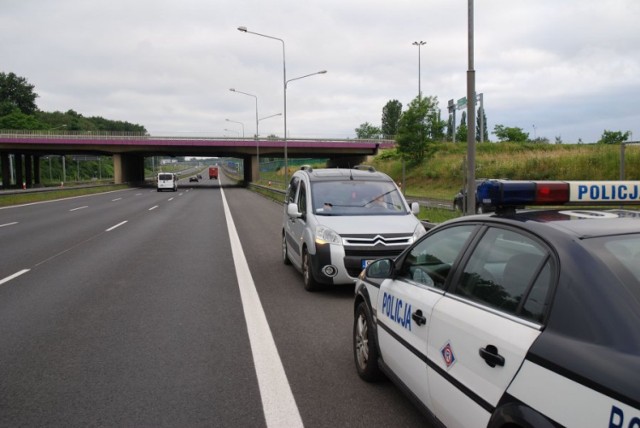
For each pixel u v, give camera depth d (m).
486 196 2.91
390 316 3.63
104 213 22.80
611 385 1.71
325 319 6.01
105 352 4.85
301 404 3.74
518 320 2.29
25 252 11.22
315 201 8.00
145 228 16.38
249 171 74.31
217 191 51.56
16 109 112.75
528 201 2.86
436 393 2.83
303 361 4.63
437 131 47.31
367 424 3.43
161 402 3.77
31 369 4.43
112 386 4.06
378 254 6.95
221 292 7.42
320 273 7.04
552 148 46.28
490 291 2.61
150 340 5.22
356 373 4.34
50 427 3.39
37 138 60.75
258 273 8.89
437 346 2.85
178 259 10.35
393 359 3.54
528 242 2.51
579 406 1.80
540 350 2.04
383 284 3.89
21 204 29.52
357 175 8.66
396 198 8.22
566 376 1.88
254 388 4.02
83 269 9.21
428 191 39.41
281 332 5.50
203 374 4.31
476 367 2.43
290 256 9.16
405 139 47.25
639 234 2.32
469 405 2.45
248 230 15.85
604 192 2.90
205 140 63.16
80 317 6.07
